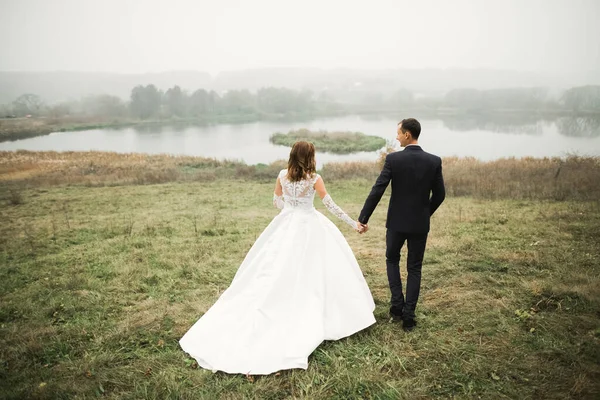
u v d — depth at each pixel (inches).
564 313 135.0
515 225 269.1
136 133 3909.9
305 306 126.2
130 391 107.3
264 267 131.0
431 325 134.0
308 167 130.1
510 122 4815.5
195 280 189.2
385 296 160.2
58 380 111.9
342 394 103.3
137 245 257.6
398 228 126.0
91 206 447.5
